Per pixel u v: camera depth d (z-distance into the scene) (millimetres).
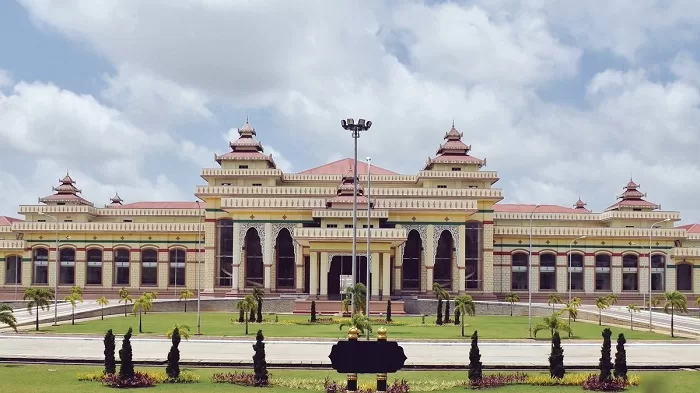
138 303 63750
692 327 76312
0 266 117625
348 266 108688
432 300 96125
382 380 31141
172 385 38219
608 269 115875
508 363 45156
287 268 107250
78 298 89500
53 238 116625
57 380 39125
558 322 61625
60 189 133250
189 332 63625
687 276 116688
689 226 135125
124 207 133500
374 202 104375
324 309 92125
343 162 130000
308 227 104188
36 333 62281
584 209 140875
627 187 129750
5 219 133875
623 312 94562
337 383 38500
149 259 116000
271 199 105438
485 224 109938
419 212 105062
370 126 63062
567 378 40219
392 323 76375
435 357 48031
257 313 76938
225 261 109438
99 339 56969
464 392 37406
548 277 115375
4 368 43094
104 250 115938
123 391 36562
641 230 116062
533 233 115438
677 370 44625
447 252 108688
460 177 117500
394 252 102562
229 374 40438
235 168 118812
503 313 96250
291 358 46656
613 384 38438
